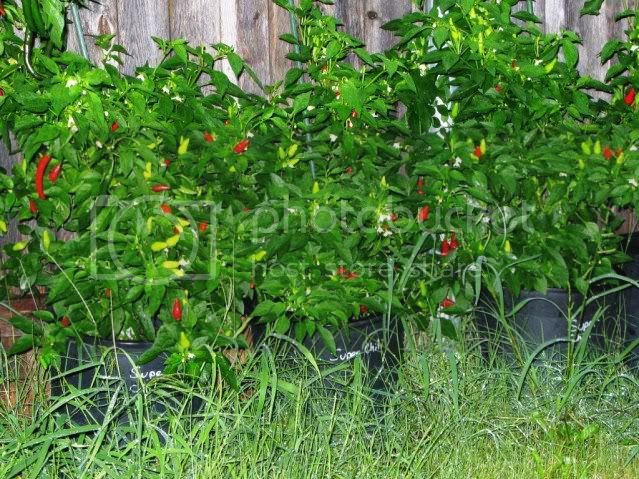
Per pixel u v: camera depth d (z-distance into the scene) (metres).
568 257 3.59
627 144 3.60
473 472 2.92
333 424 2.88
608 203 3.82
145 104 3.05
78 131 2.86
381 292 3.24
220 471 2.65
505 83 3.60
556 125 3.75
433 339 3.50
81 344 2.89
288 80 3.46
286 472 2.72
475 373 3.34
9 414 2.86
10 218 3.40
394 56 3.59
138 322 2.99
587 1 4.12
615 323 3.69
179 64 3.37
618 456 3.05
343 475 2.77
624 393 3.35
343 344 3.20
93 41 3.46
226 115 3.35
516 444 3.03
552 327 3.53
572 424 3.15
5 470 2.54
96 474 2.62
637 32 3.88
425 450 2.91
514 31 3.68
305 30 3.59
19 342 2.88
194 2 3.62
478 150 3.45
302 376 3.13
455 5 3.64
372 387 3.25
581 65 4.37
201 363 2.88
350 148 3.27
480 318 3.68
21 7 3.14
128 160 2.91
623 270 3.79
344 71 3.41
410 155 3.45
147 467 2.74
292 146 3.23
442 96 3.58
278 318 3.05
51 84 2.88
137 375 2.72
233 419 2.88
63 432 2.58
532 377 3.28
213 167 3.18
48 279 2.93
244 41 3.70
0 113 2.91
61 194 2.91
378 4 3.93
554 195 3.51
